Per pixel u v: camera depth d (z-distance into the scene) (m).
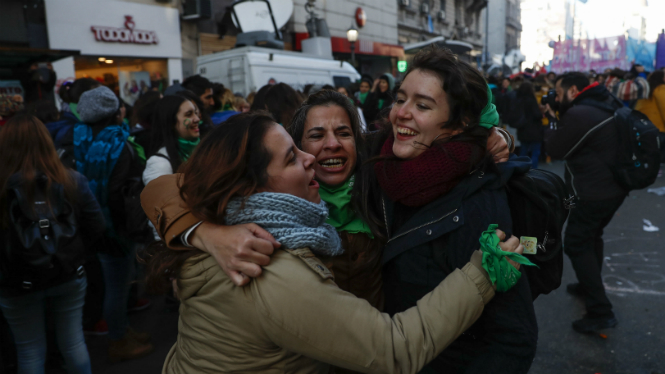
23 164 1.89
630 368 2.42
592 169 2.71
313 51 12.07
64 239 1.96
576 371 2.42
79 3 7.78
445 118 1.07
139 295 3.46
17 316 1.97
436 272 1.10
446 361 1.19
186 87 4.01
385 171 1.14
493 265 0.93
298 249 0.88
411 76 1.10
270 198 0.88
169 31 9.44
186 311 0.99
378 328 0.86
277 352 0.90
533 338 1.03
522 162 1.14
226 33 11.02
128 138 2.82
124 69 8.81
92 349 2.86
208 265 0.90
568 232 2.87
